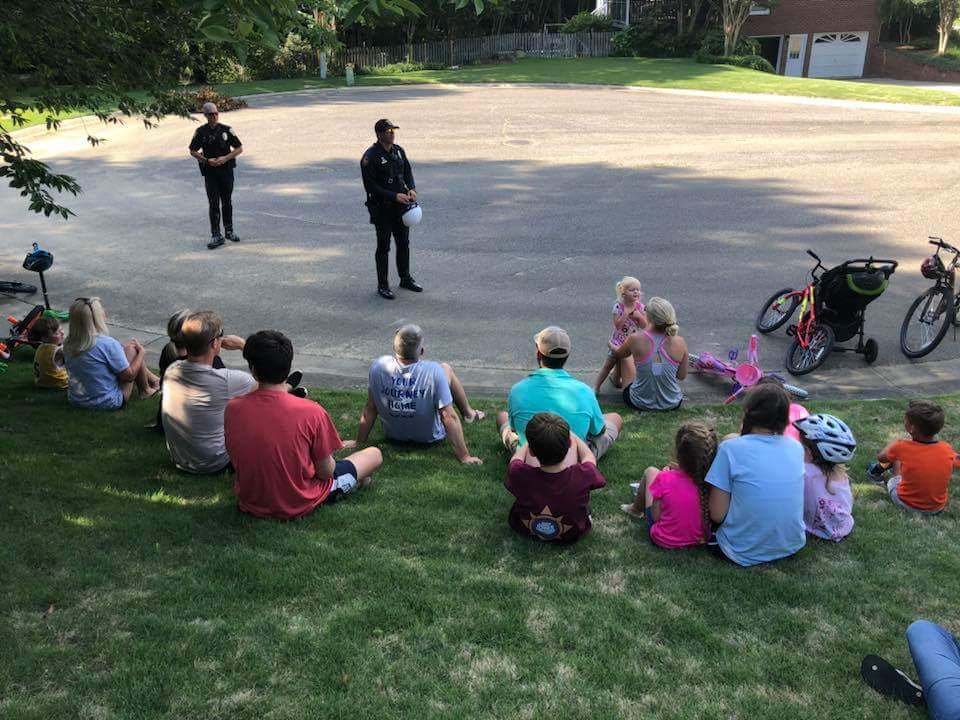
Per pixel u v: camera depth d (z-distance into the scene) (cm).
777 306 836
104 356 628
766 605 385
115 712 294
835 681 330
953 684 299
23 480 486
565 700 312
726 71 3559
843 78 4419
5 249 1193
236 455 441
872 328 862
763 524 414
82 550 406
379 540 435
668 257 1105
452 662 332
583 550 434
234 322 898
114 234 1266
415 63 4156
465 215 1348
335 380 742
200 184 1597
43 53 566
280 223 1316
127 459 539
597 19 4572
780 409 420
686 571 414
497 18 4681
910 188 1429
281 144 2019
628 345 653
